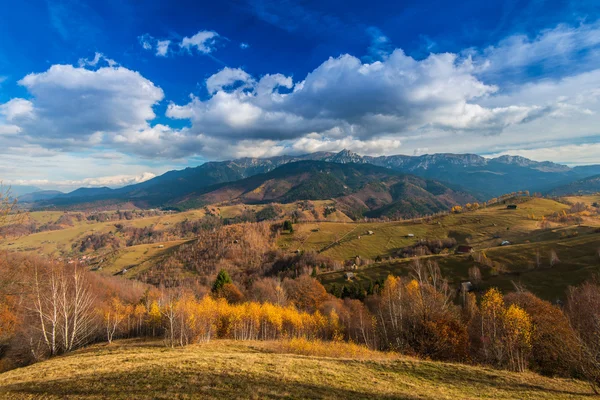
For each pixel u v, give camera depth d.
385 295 67.06
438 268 99.50
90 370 20.95
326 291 102.62
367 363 24.22
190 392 16.05
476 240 166.75
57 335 37.31
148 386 16.84
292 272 142.75
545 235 142.00
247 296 91.25
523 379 21.92
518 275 86.81
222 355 26.61
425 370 23.08
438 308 42.50
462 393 18.66
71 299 39.38
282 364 22.28
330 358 26.25
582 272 77.50
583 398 18.47
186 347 36.59
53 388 17.23
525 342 33.03
